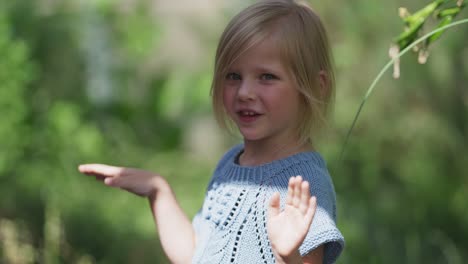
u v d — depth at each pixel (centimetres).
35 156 889
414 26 338
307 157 335
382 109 779
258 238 328
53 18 1010
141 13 1091
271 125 327
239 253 330
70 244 700
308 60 331
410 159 780
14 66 849
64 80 1004
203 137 1123
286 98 326
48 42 1001
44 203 727
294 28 329
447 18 339
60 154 901
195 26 1002
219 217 341
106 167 374
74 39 1020
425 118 771
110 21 1065
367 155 771
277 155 338
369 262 664
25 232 678
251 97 323
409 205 750
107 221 762
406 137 775
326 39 345
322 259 320
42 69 981
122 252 709
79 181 872
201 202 871
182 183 955
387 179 769
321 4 803
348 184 758
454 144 776
